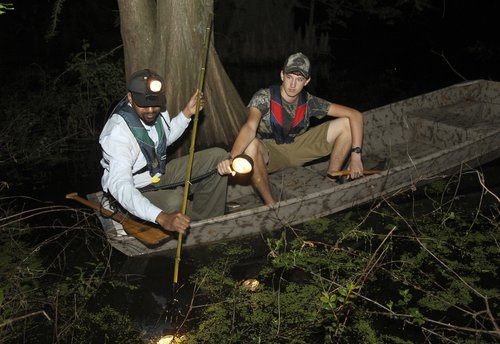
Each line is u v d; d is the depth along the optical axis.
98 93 8.03
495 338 3.75
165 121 4.46
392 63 11.29
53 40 12.20
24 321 4.02
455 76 10.30
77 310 4.15
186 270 4.61
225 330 3.96
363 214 5.27
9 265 4.68
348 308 4.03
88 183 6.26
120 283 4.48
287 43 12.12
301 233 5.01
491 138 5.88
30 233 5.16
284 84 4.97
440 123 6.38
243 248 4.85
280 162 5.45
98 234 4.73
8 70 10.41
